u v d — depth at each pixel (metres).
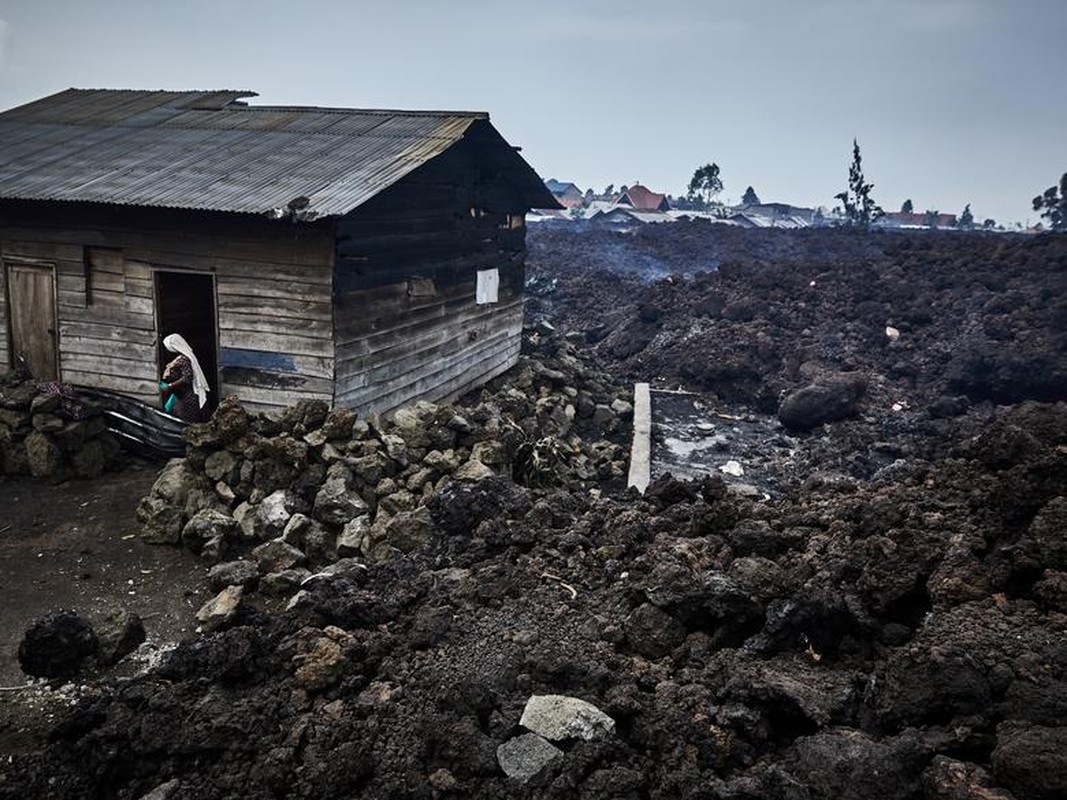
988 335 18.19
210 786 4.66
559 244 40.56
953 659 4.32
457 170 13.45
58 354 12.07
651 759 4.59
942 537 5.61
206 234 10.86
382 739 4.88
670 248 40.94
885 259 25.19
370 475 9.51
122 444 11.24
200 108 14.97
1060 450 5.83
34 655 6.48
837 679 4.80
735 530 6.54
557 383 16.36
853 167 59.81
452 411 10.84
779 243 42.16
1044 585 4.78
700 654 5.32
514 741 4.73
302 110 14.47
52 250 11.73
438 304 13.29
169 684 5.50
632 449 13.52
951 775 3.80
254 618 7.30
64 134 13.75
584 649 5.52
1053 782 3.53
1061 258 21.33
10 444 10.66
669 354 20.05
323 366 10.66
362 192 10.12
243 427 9.70
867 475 12.87
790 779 4.02
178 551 8.98
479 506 8.26
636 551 6.76
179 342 11.02
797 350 18.69
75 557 8.75
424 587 6.67
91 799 4.72
